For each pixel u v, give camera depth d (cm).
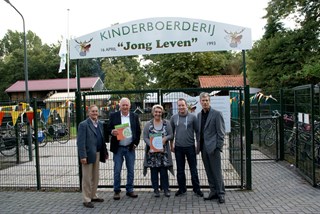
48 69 6209
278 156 1078
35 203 666
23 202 675
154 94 729
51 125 952
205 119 643
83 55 755
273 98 1185
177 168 677
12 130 1118
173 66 3909
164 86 3944
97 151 660
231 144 791
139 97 741
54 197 705
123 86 4334
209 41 727
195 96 722
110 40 749
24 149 1215
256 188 724
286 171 892
